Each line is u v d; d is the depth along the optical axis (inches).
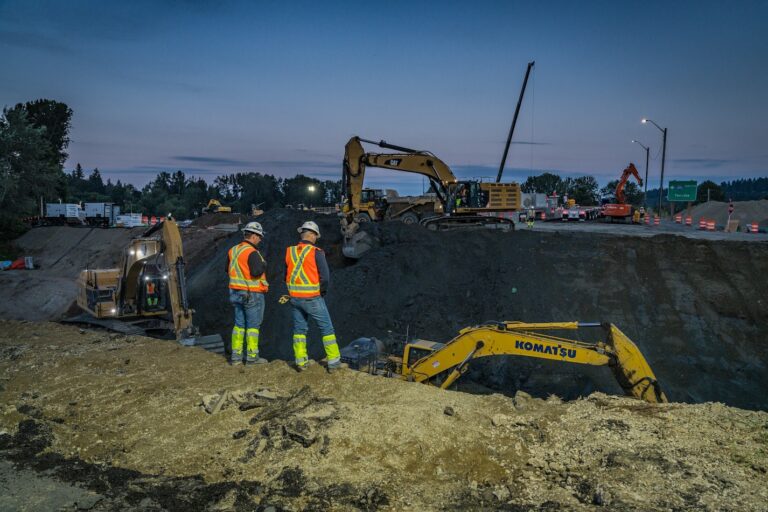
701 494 142.5
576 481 155.1
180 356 285.3
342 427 183.0
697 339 547.2
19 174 1697.8
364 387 227.1
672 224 1582.2
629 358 289.7
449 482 156.6
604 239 743.7
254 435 183.6
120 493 146.9
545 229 1179.3
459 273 739.4
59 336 343.3
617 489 146.9
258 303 262.1
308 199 5905.5
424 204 1074.7
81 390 230.7
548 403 218.8
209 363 268.5
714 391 483.2
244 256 256.5
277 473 159.5
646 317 591.5
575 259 709.9
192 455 171.6
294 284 235.5
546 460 170.4
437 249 788.0
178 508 139.6
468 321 639.1
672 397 487.8
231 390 223.3
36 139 1691.7
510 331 324.5
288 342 646.5
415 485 153.2
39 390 233.3
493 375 508.4
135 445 178.7
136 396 221.0
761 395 469.1
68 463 166.4
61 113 2492.6
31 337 340.2
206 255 1207.6
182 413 203.8
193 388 229.1
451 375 330.6
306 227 240.1
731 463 160.4
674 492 143.9
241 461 167.3
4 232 1750.7
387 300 698.2
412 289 713.6
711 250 668.7
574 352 303.1
